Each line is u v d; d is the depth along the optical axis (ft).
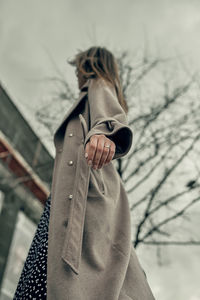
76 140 4.00
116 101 3.97
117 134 3.18
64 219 3.35
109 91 4.17
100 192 3.70
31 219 32.14
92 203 3.60
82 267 3.27
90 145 2.94
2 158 27.71
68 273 3.09
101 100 3.93
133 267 3.86
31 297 3.23
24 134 29.73
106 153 2.93
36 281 3.29
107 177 4.06
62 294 2.97
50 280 3.06
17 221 31.27
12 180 25.18
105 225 3.59
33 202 30.22
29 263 3.67
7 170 27.35
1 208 29.17
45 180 17.97
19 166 27.25
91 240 3.42
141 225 13.23
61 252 3.17
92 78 4.74
